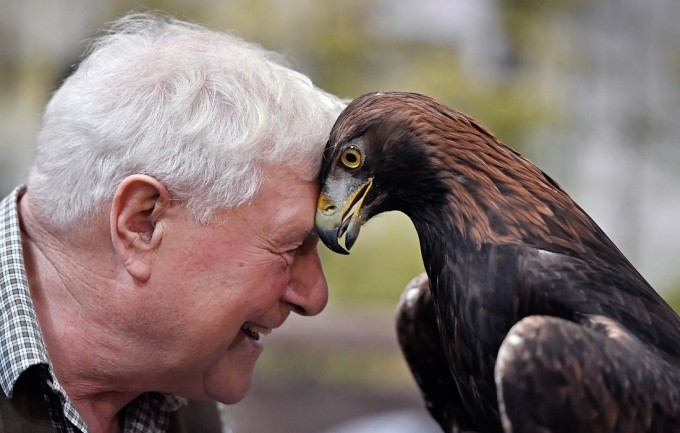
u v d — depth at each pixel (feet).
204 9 40.14
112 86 9.75
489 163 9.96
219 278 9.87
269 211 9.87
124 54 10.13
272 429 30.32
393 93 10.25
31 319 9.66
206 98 9.66
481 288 9.58
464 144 10.00
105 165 9.62
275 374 31.50
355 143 10.04
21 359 9.45
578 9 46.11
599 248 9.85
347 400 30.68
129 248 9.75
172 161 9.53
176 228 9.74
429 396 12.00
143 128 9.55
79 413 10.27
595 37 46.70
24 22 40.32
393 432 25.72
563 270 9.34
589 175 46.44
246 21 40.32
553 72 45.47
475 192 9.87
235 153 9.54
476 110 41.98
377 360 31.96
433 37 43.47
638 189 46.85
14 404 9.61
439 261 10.06
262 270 9.98
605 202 46.80
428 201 10.11
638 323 9.10
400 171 10.03
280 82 10.11
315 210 10.14
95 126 9.62
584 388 8.29
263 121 9.69
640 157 47.14
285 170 9.91
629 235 46.85
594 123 46.37
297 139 9.89
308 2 41.24
